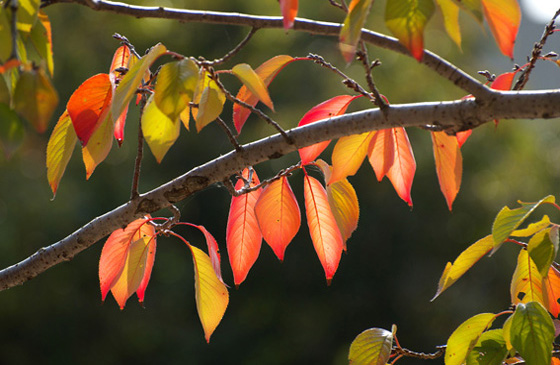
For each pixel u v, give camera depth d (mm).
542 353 1562
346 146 1838
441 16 1175
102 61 13328
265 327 14055
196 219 13602
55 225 11625
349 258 13609
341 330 14188
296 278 13695
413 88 13258
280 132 1727
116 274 2006
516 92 1492
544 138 14992
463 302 13422
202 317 1982
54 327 12898
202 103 1427
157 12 1698
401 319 13859
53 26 13023
